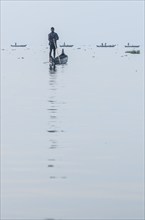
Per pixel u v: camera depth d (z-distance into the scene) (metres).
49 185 17.56
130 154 21.55
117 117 29.92
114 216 14.70
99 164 20.06
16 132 26.14
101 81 50.78
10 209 15.33
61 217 14.64
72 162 20.41
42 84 48.38
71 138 24.56
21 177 18.53
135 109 32.84
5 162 20.56
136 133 25.67
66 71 65.00
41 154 21.69
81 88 44.53
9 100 37.78
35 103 35.81
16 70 68.88
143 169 19.34
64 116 30.30
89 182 17.81
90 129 26.61
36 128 26.98
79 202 15.88
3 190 17.12
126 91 42.34
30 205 15.65
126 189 17.05
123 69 67.81
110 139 24.36
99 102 35.94
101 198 16.25
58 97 38.72
